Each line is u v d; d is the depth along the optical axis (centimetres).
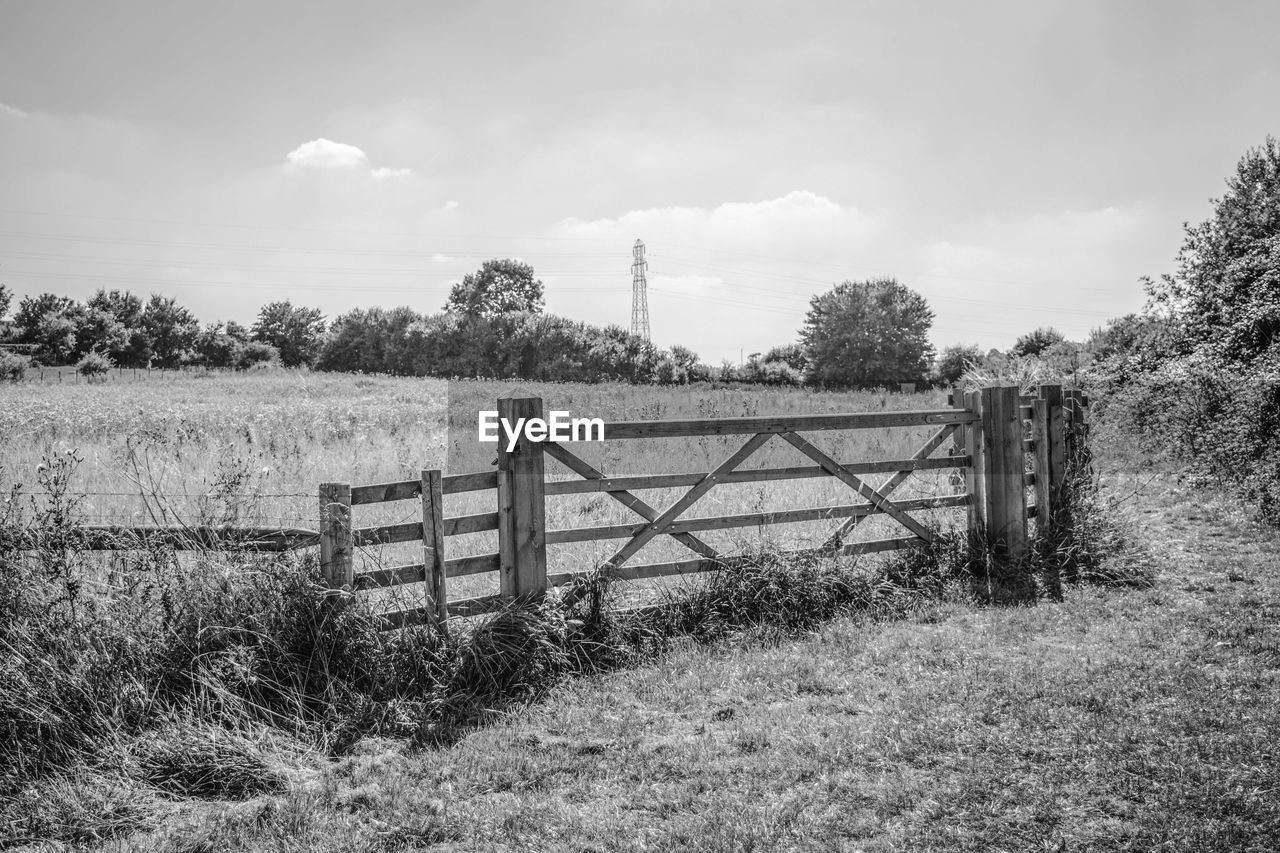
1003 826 346
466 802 377
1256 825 338
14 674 424
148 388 3856
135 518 661
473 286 9450
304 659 476
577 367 5662
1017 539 757
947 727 441
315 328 9712
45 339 6669
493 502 915
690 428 632
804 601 649
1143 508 1049
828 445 1334
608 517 815
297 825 358
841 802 371
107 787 385
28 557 487
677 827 351
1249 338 1298
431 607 519
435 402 2656
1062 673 513
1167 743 412
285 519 746
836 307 8025
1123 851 327
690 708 488
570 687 515
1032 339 5172
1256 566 770
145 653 456
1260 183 1623
